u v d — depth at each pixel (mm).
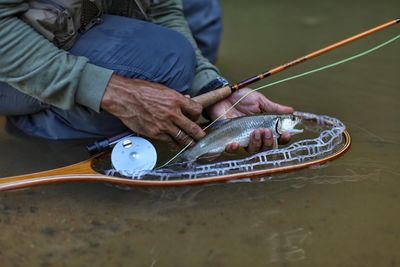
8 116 3299
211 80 3004
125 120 2562
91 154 2723
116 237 2270
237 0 7180
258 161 2789
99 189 2621
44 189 2623
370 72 4340
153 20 3326
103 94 2498
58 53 2482
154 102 2508
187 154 2672
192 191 2602
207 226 2340
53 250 2191
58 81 2465
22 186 2570
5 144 3080
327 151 2902
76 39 2742
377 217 2393
